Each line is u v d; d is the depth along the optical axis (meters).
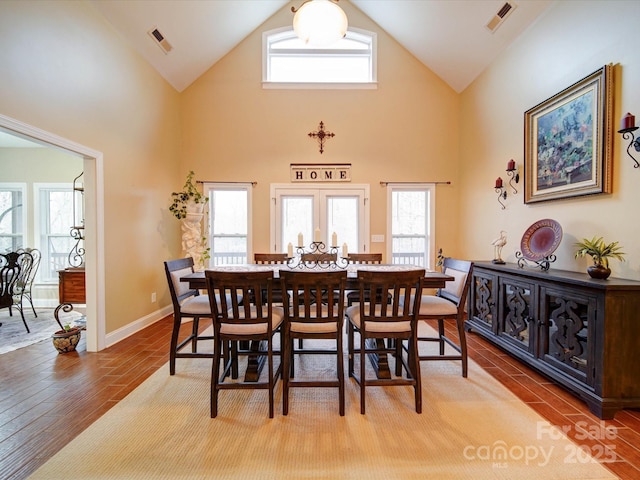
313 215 4.51
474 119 4.04
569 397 2.00
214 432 1.65
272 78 4.57
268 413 1.82
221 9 3.67
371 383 1.81
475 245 4.03
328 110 4.48
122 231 3.15
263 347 2.62
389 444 1.55
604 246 2.05
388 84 4.47
